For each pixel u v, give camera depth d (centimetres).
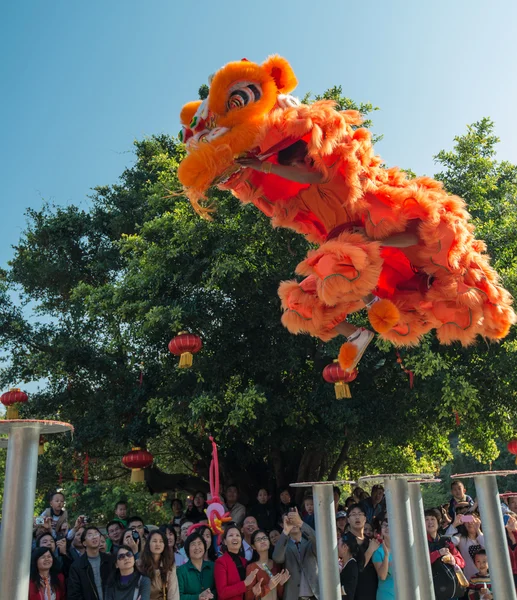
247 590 546
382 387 1138
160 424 1139
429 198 276
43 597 491
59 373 1243
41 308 1484
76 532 632
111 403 1152
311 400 1022
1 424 289
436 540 623
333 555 445
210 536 614
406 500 410
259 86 266
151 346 1138
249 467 1254
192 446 1275
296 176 267
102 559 530
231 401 972
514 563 664
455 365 1011
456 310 301
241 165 272
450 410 1021
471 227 304
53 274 1440
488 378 1005
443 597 579
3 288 1348
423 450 1442
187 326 989
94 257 1477
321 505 455
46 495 1443
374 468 1509
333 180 280
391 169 304
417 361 916
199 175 259
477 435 1160
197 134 280
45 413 1260
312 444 1100
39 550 499
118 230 1456
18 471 290
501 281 923
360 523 593
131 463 1053
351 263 261
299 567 586
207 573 553
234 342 1025
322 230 315
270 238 945
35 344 1330
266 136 260
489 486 458
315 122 263
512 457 2436
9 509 284
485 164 1108
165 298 1012
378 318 288
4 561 277
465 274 301
